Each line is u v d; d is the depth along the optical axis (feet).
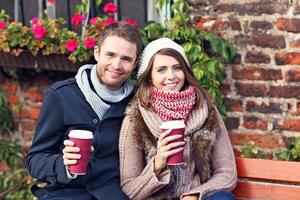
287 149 14.25
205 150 11.38
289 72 14.07
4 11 16.01
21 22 16.10
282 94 14.17
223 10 14.38
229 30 14.38
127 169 11.32
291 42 13.99
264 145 14.42
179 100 11.35
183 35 14.17
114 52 10.98
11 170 16.30
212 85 14.06
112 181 11.43
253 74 14.32
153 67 11.39
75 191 11.28
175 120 11.12
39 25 14.78
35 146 11.40
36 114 16.26
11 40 14.87
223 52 14.15
